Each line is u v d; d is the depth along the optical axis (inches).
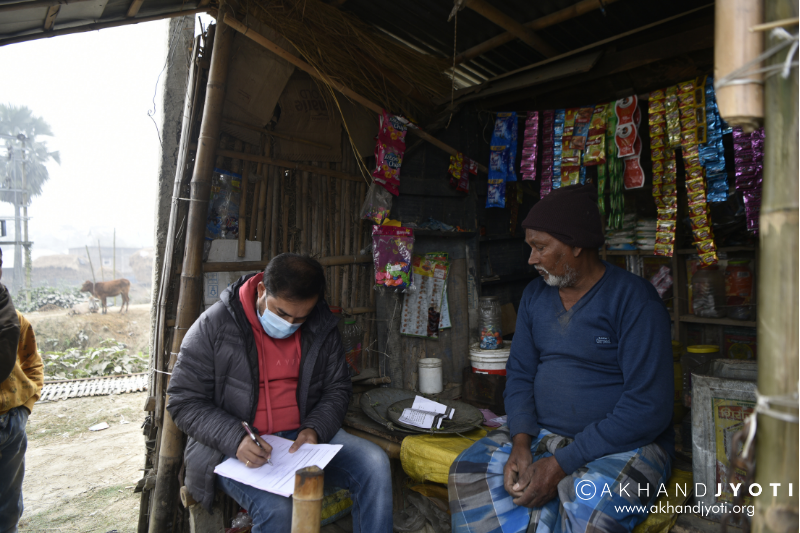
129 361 280.7
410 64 113.0
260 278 77.3
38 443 157.9
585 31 105.9
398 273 105.4
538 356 74.5
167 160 95.1
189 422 69.1
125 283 569.0
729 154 120.0
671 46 94.0
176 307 90.0
